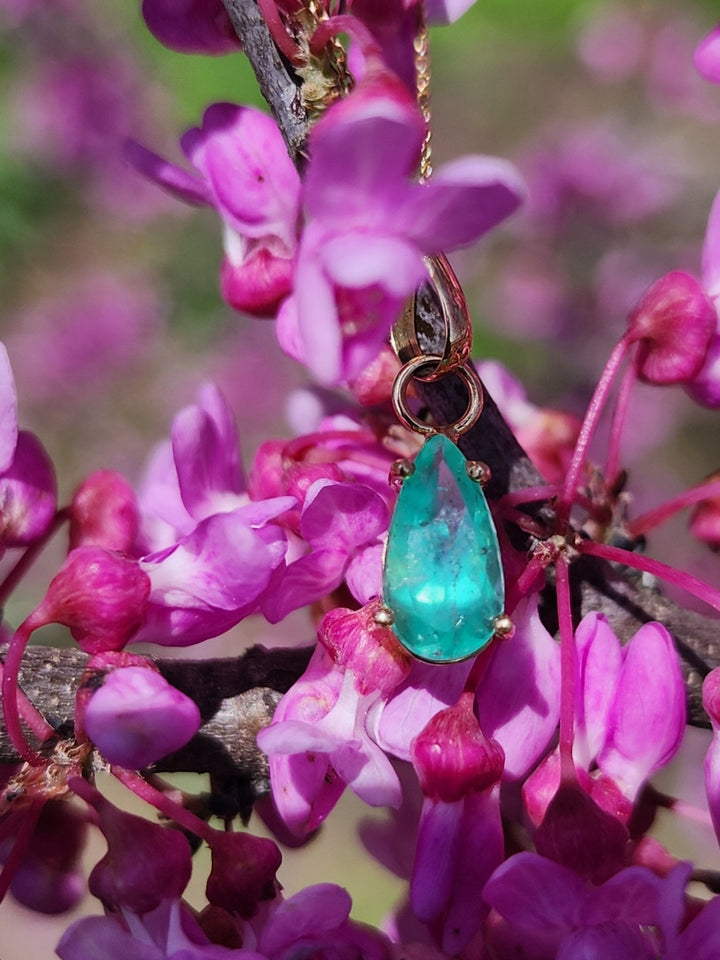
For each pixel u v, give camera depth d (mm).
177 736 70
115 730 69
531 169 292
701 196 296
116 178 314
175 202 319
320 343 65
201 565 76
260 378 306
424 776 73
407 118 62
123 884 72
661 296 89
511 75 353
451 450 75
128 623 75
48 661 83
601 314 276
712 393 91
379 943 75
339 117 62
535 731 77
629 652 78
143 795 75
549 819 70
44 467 89
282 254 88
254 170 87
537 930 71
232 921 76
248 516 76
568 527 80
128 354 307
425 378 79
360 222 66
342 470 88
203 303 313
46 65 308
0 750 79
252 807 88
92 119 310
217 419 90
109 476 93
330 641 76
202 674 86
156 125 316
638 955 69
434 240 67
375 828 103
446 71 352
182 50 89
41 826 87
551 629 88
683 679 82
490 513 76
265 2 74
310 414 111
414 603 73
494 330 280
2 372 80
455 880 73
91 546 76
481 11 275
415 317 80
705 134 333
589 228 284
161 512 93
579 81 348
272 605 78
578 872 69
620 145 293
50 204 313
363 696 75
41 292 315
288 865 209
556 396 270
